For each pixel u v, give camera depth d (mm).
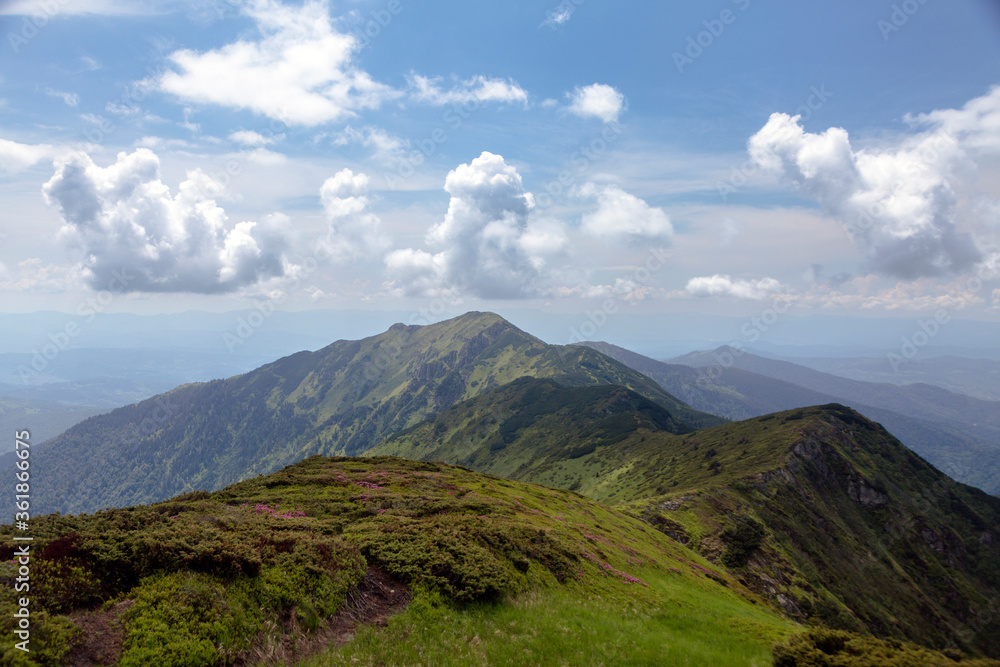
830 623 88000
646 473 189250
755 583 92062
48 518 19000
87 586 15438
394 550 24703
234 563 18062
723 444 184625
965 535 147250
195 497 43688
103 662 13047
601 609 24688
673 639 20828
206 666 14180
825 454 158250
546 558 30734
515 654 17141
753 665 18500
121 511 22562
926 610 111938
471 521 32719
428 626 18906
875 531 137125
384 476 60031
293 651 16141
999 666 16562
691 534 103750
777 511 120875
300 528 27219
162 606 15281
